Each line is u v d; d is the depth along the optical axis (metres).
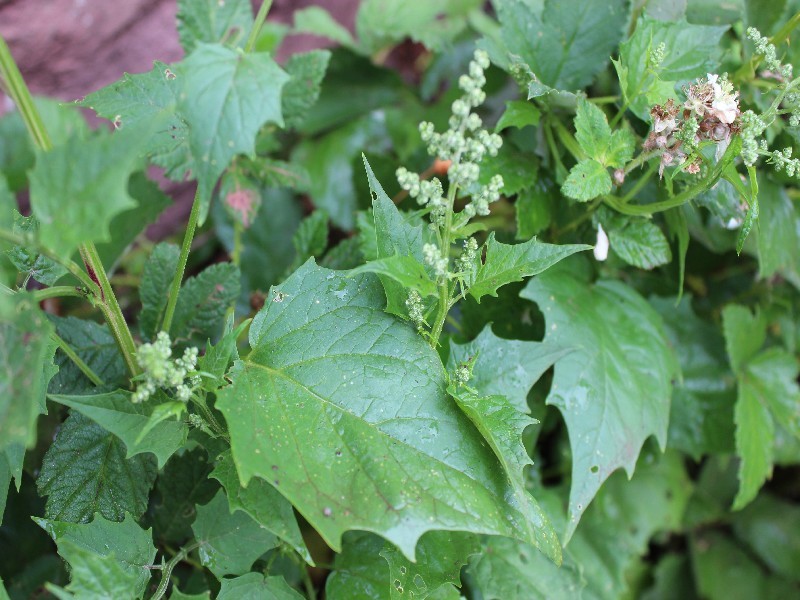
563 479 0.48
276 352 0.32
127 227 0.44
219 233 0.55
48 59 0.51
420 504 0.29
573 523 0.36
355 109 0.58
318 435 0.30
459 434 0.31
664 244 0.39
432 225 0.32
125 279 0.53
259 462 0.29
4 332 0.27
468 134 0.49
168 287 0.39
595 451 0.37
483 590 0.39
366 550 0.36
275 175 0.44
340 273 0.33
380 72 0.58
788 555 0.55
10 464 0.31
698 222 0.44
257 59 0.28
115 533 0.32
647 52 0.36
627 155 0.36
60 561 0.39
